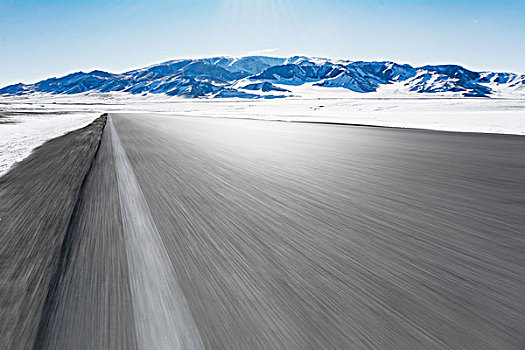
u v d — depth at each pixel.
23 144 12.88
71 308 2.05
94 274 2.51
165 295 2.21
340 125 25.22
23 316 1.97
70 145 12.16
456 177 6.62
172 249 3.01
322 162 8.60
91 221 3.83
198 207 4.47
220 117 41.38
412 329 1.86
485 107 67.31
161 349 1.69
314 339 1.76
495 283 2.40
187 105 129.25
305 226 3.69
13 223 3.76
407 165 8.10
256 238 3.30
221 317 1.96
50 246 3.07
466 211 4.30
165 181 6.18
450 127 23.22
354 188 5.68
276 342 1.74
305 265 2.69
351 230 3.56
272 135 16.58
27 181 6.16
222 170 7.40
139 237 3.31
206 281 2.40
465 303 2.13
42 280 2.41
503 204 4.65
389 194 5.24
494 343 1.75
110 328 1.86
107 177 6.51
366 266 2.68
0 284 2.35
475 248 3.07
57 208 4.38
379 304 2.11
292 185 5.91
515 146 12.09
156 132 18.08
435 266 2.68
